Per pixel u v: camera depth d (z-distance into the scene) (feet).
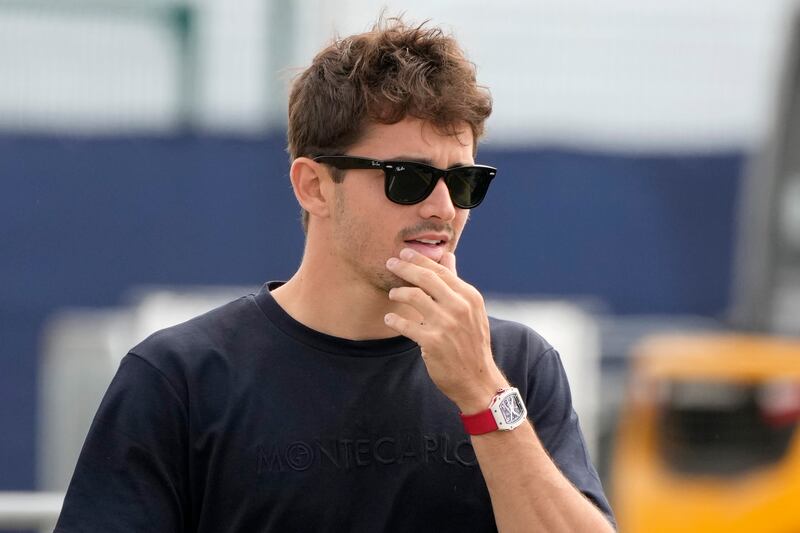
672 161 153.38
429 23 35.27
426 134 30.22
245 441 30.30
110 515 29.99
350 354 31.07
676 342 115.14
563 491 29.63
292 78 33.86
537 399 32.48
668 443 100.58
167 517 30.45
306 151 31.40
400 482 30.53
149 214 143.84
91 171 142.92
